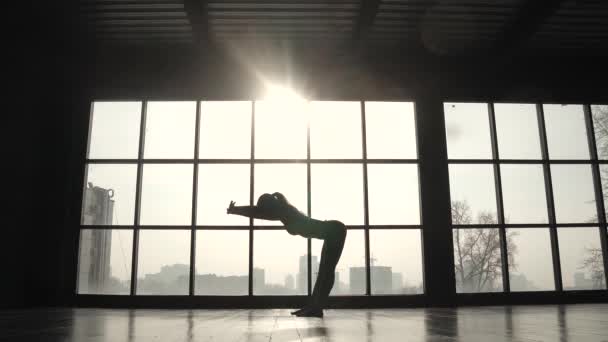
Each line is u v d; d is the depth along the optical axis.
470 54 7.23
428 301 6.61
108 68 7.11
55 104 6.93
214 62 7.19
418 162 7.10
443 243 6.79
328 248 4.01
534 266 6.91
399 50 7.22
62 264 6.54
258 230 6.79
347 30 6.73
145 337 2.23
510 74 7.30
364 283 6.75
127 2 6.12
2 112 5.80
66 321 3.46
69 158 6.84
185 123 7.16
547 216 7.07
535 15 6.27
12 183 6.00
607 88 7.32
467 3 6.20
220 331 2.60
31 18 6.20
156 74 7.11
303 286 6.64
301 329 2.74
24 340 2.06
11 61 5.93
